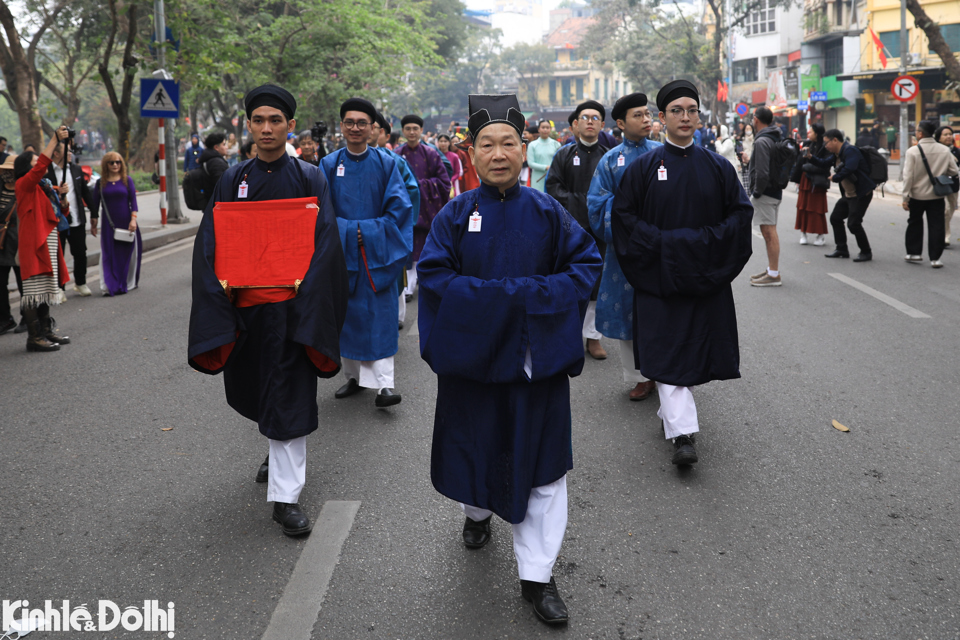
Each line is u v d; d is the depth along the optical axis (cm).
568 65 10900
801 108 4091
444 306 299
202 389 593
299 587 321
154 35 1566
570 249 306
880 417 497
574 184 664
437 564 337
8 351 716
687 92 427
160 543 360
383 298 527
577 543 352
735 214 427
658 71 5588
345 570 333
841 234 1088
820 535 354
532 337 291
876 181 1041
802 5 4681
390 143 1215
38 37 2755
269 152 385
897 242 1229
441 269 304
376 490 410
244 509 394
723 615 297
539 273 306
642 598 309
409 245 540
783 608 300
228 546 357
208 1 1558
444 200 897
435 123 8544
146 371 642
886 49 3516
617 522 371
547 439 300
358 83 2706
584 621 295
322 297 368
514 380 292
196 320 360
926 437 463
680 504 388
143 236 1487
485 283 296
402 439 481
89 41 3109
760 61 5256
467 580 324
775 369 603
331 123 2805
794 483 408
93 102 6356
